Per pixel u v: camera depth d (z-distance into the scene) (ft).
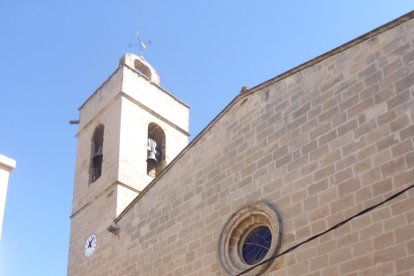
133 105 86.02
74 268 76.79
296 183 50.24
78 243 78.79
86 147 88.89
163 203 64.80
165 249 61.46
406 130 44.11
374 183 44.50
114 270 68.03
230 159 58.29
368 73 48.52
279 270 48.06
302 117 52.47
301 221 48.29
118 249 69.10
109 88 88.99
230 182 57.11
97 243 74.28
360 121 47.44
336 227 45.32
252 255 53.16
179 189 63.36
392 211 42.60
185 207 61.36
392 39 47.85
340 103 49.65
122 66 88.17
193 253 57.62
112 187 77.00
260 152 55.16
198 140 63.52
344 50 51.29
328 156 48.65
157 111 88.94
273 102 56.18
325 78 51.96
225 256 53.93
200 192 60.29
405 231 41.37
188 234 59.36
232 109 60.75
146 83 89.92
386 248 41.91
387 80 46.88
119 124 82.53
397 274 40.65
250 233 54.39
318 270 45.32
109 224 73.61
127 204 76.07
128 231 68.80
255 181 54.34
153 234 64.18
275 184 52.13
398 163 43.65
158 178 67.05
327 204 46.98
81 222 80.59
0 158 53.31
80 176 86.48
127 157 80.18
